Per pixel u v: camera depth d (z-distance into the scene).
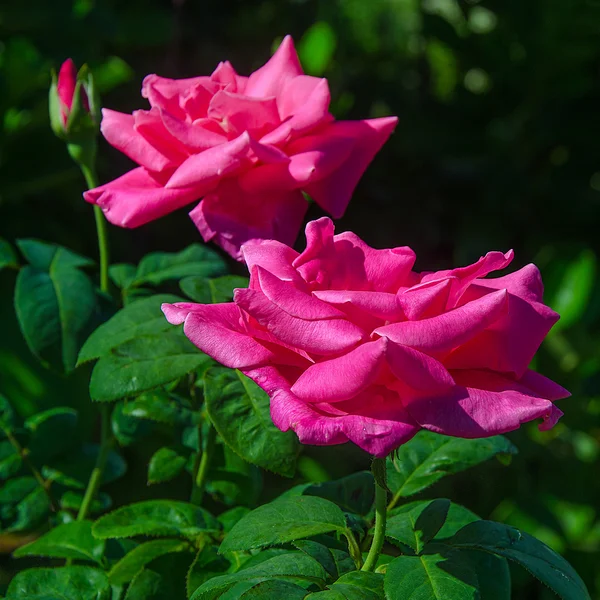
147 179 0.51
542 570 0.42
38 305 0.52
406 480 0.48
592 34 0.96
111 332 0.49
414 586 0.40
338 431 0.38
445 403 0.38
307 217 0.97
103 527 0.48
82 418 0.67
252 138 0.47
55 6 0.90
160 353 0.48
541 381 0.41
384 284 0.40
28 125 0.81
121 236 0.90
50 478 0.56
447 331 0.38
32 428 0.56
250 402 0.47
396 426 0.38
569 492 0.78
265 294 0.39
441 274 0.41
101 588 0.49
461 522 0.47
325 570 0.43
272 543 0.43
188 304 0.41
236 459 0.53
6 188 0.81
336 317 0.39
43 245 0.55
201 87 0.50
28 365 0.69
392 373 0.39
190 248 0.57
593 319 0.84
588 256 0.84
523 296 0.41
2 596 0.53
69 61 0.53
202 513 0.49
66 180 0.86
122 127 0.50
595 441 0.81
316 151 0.49
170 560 0.49
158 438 0.62
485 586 0.45
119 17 0.98
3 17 0.88
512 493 0.80
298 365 0.40
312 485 0.49
